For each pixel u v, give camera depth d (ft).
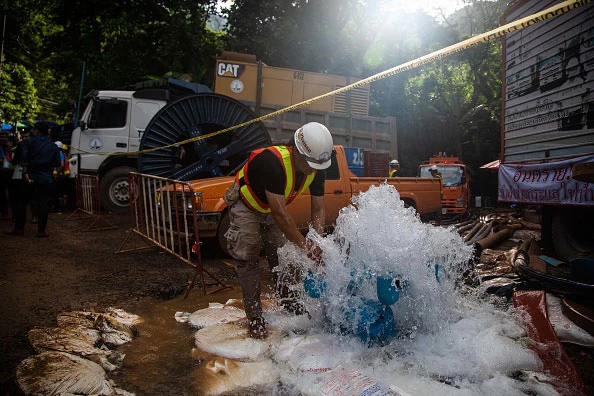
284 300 11.34
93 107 32.45
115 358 9.43
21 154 22.79
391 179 24.86
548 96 19.06
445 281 10.45
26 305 12.69
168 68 51.13
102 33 52.13
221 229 18.81
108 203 32.99
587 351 9.75
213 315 11.63
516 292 12.73
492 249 22.90
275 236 11.31
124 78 52.70
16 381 7.89
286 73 32.89
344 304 9.35
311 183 10.55
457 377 8.26
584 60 16.87
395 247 9.20
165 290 13.89
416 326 9.66
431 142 72.43
